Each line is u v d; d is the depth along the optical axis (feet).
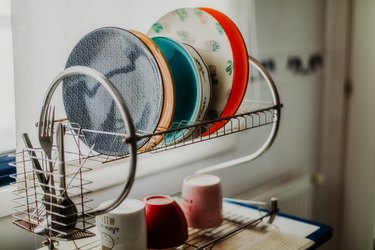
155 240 2.87
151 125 2.68
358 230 7.04
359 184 6.91
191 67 2.92
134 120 2.78
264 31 5.35
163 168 4.25
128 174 2.25
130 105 2.78
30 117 3.12
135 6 3.67
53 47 3.20
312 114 6.63
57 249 2.94
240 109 3.81
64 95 2.88
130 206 2.74
